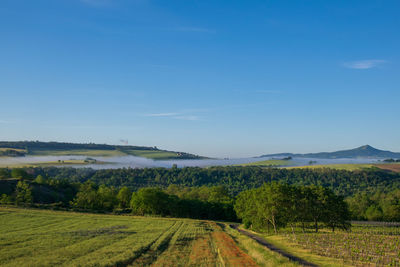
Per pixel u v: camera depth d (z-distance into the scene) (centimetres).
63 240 5038
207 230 7962
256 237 7181
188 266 3622
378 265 3925
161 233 6656
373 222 13125
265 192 8194
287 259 3825
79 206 12975
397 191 19250
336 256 4484
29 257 3706
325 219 8219
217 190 17675
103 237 5622
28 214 8438
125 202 15725
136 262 3769
